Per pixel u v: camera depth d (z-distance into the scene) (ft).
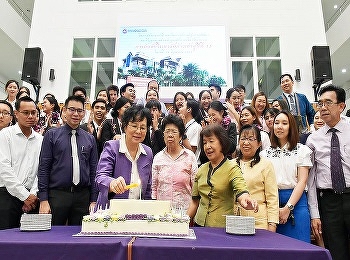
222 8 26.11
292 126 7.94
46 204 7.99
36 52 24.25
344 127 7.95
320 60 23.06
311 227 7.81
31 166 8.85
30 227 4.87
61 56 25.88
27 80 23.80
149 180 6.86
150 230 4.58
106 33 26.30
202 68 24.75
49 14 26.61
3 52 32.24
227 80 24.45
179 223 4.61
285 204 7.52
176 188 7.75
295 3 26.11
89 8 26.71
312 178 8.00
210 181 6.40
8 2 29.58
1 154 8.36
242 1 26.25
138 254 3.64
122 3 26.61
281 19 25.96
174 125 8.05
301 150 7.75
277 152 8.00
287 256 3.63
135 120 6.34
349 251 7.48
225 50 24.97
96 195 8.61
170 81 24.66
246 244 3.94
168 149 8.21
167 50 25.14
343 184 7.50
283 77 14.73
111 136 10.19
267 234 4.95
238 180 6.03
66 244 3.73
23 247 3.73
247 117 10.52
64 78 25.48
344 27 29.25
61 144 8.38
